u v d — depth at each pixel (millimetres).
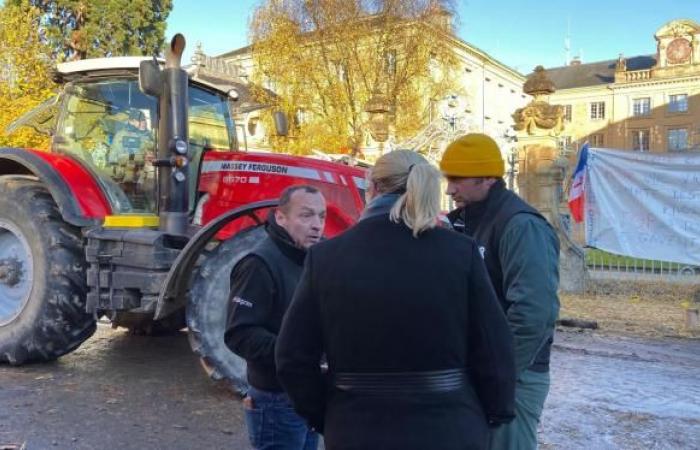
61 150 6277
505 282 2621
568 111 67875
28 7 22484
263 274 2736
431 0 23766
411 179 2111
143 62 5242
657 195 10242
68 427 4441
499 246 2639
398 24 23703
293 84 23875
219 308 4871
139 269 5227
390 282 2037
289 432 2770
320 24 23750
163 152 5406
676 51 61844
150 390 5312
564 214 11891
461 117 23891
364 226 2162
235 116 7742
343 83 24219
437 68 26328
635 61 68000
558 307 2639
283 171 5750
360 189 5879
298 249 2805
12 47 20094
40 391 5230
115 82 6094
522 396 2736
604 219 10617
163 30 32406
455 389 2053
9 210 5875
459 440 1993
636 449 4223
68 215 5566
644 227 10336
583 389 5500
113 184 5934
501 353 2094
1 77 20125
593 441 4348
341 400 2082
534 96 11625
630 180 10430
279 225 2830
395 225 2127
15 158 5957
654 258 10281
